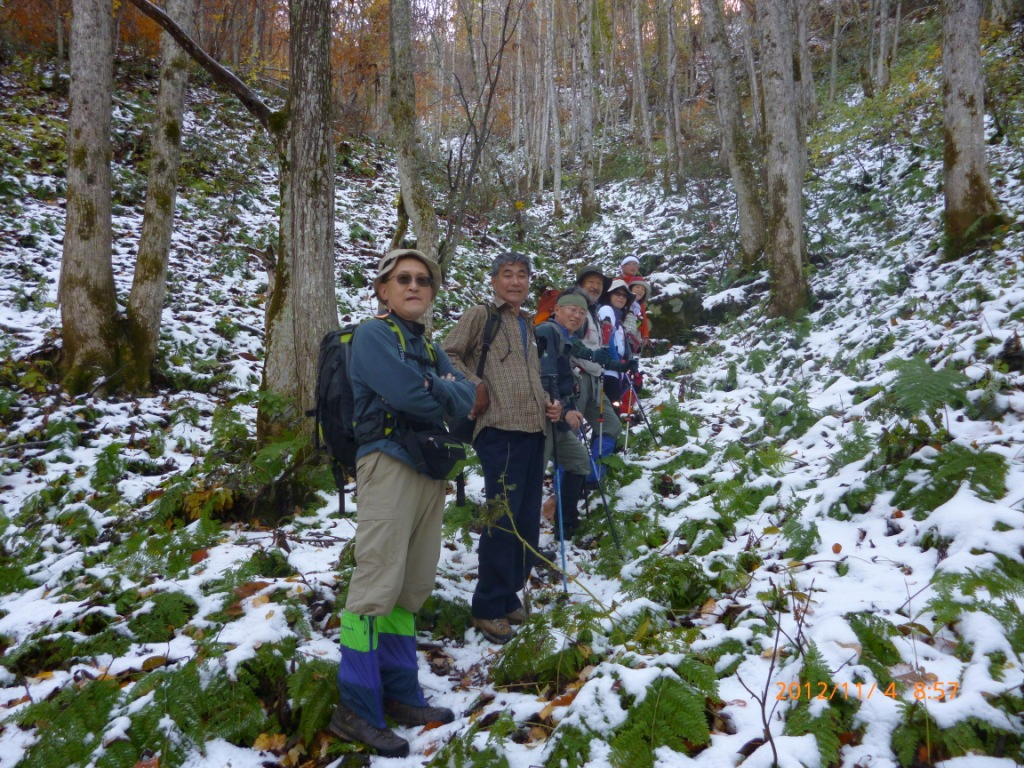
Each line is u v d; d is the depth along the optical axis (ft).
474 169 23.66
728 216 44.78
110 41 22.41
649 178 64.28
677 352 31.45
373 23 65.21
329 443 8.79
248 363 25.62
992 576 7.79
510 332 11.37
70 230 21.85
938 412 13.25
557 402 11.60
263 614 9.94
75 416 19.76
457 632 10.89
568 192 71.15
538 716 8.07
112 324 22.36
